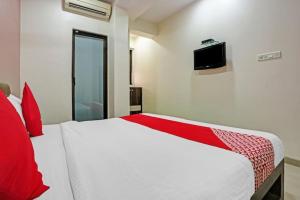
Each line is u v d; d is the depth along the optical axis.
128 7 3.37
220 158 0.86
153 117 2.15
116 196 0.58
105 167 0.79
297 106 2.13
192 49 3.53
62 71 2.91
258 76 2.50
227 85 2.91
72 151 0.97
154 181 0.66
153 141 1.17
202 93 3.35
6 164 0.49
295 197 1.48
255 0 2.51
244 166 0.82
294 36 2.14
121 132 1.44
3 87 1.58
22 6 2.57
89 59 3.26
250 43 2.58
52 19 2.81
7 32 2.20
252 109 2.58
